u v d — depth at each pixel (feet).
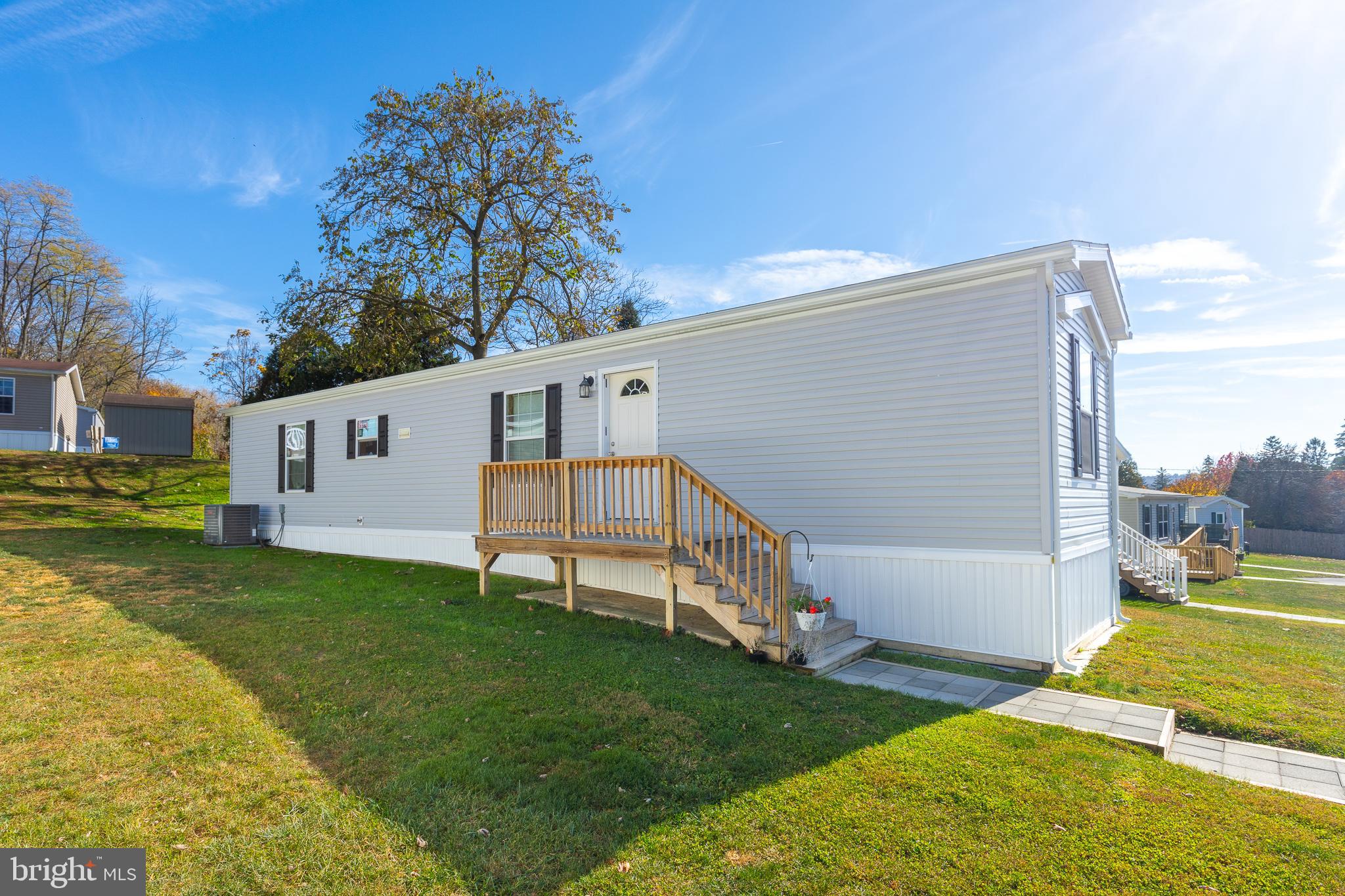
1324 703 16.26
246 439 47.91
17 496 56.13
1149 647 22.61
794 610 19.54
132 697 14.34
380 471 38.14
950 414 19.98
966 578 19.53
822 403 22.47
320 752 12.09
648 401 27.20
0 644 17.71
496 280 59.36
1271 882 8.66
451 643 19.49
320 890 8.13
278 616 22.29
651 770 11.51
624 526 22.22
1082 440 23.90
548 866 8.72
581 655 18.49
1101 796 10.91
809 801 10.50
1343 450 175.32
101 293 110.73
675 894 8.16
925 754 12.30
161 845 8.96
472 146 59.00
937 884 8.45
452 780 11.02
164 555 35.81
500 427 32.17
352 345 57.93
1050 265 18.30
